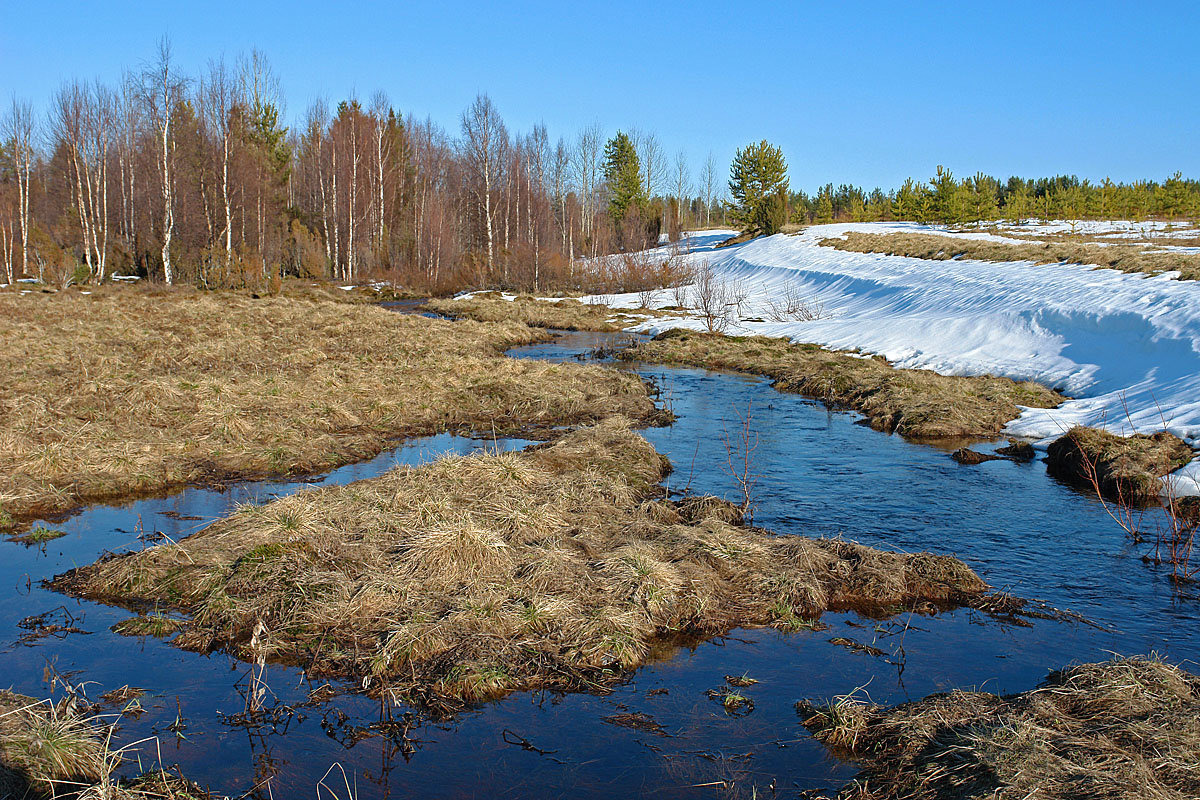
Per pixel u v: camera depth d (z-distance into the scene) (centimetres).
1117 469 981
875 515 887
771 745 472
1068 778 393
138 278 3934
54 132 4034
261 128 5484
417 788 431
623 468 1012
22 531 812
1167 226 4297
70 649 576
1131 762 406
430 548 667
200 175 3981
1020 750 416
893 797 414
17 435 1002
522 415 1412
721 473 1062
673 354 2198
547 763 455
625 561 679
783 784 435
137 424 1136
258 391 1344
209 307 2577
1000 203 6638
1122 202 5406
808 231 4853
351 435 1215
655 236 6141
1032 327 1820
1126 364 1476
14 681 529
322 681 537
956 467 1098
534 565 666
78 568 703
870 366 1803
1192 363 1314
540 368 1731
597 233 5231
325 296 3744
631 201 6425
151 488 948
